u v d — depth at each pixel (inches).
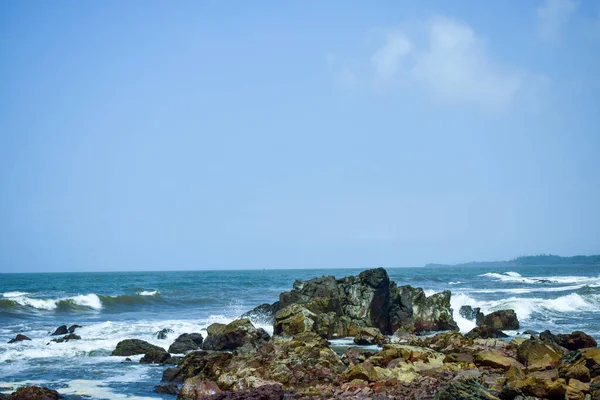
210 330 1121.4
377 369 764.6
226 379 756.6
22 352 995.9
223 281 4010.8
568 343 946.7
